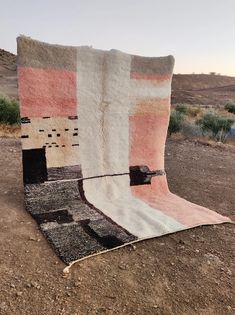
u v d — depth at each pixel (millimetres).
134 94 5539
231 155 8719
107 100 5312
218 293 3146
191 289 3170
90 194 5059
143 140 5680
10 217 4328
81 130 5137
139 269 3416
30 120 4770
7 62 80250
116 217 4516
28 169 4793
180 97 48281
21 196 5055
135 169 5559
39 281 3111
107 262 3488
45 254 3557
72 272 3271
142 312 2826
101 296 2980
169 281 3262
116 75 5352
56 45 4852
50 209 4570
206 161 7945
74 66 5008
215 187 6168
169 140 10195
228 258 3742
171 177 6590
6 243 3703
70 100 5023
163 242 4004
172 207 5039
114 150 5406
